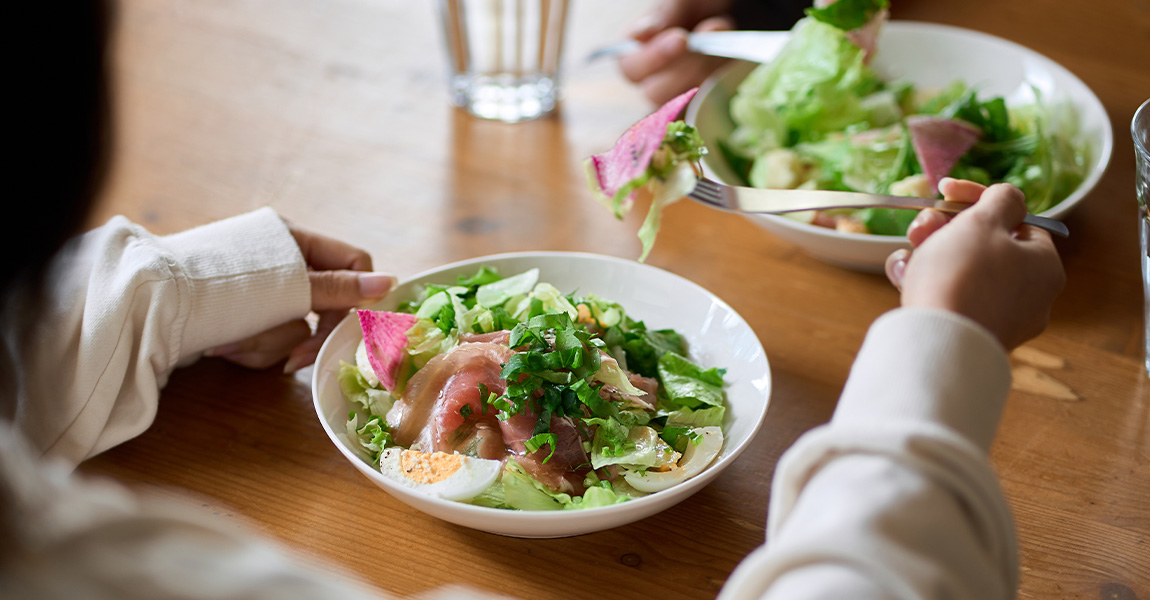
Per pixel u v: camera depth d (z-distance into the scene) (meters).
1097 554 0.70
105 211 0.89
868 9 0.89
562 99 1.01
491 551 0.71
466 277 0.80
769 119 0.91
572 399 0.71
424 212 0.90
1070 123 0.89
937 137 0.86
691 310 0.78
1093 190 0.89
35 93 0.42
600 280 0.80
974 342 0.58
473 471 0.70
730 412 0.75
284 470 0.74
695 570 0.70
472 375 0.72
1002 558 0.54
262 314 0.77
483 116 0.98
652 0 1.12
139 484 0.73
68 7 0.41
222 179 0.92
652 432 0.72
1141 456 0.74
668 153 0.73
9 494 0.41
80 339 0.73
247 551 0.46
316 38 1.05
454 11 0.95
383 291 0.79
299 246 0.81
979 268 0.65
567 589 0.69
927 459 0.51
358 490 0.73
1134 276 0.84
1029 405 0.77
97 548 0.42
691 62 0.99
